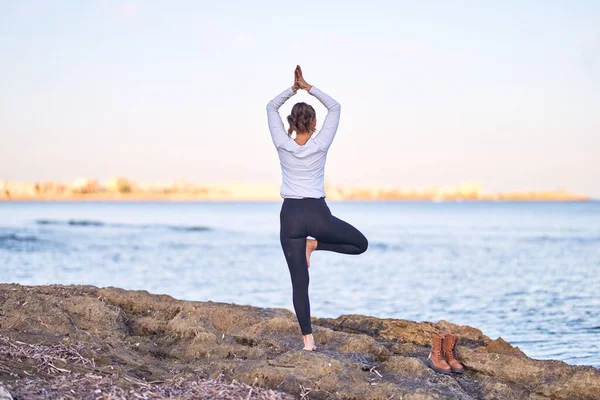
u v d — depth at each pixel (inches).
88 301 274.1
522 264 1252.5
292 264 222.7
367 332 292.5
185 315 274.8
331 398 195.8
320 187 219.5
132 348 245.6
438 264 1277.1
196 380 199.8
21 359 197.6
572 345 446.0
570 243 1943.9
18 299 255.8
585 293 786.2
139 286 868.6
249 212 6614.2
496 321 572.4
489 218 4682.6
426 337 283.7
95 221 3567.9
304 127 216.8
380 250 1697.8
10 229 2380.7
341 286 896.3
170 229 2719.0
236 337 260.5
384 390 197.3
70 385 178.9
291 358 213.9
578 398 211.3
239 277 993.5
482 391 217.2
